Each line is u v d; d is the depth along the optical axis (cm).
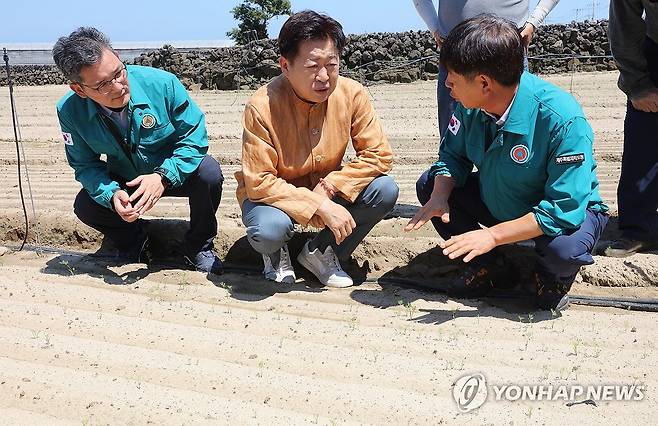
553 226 290
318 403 244
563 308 325
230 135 970
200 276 373
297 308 330
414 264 387
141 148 362
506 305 336
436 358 274
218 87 1750
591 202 311
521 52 278
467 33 275
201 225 381
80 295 346
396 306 332
